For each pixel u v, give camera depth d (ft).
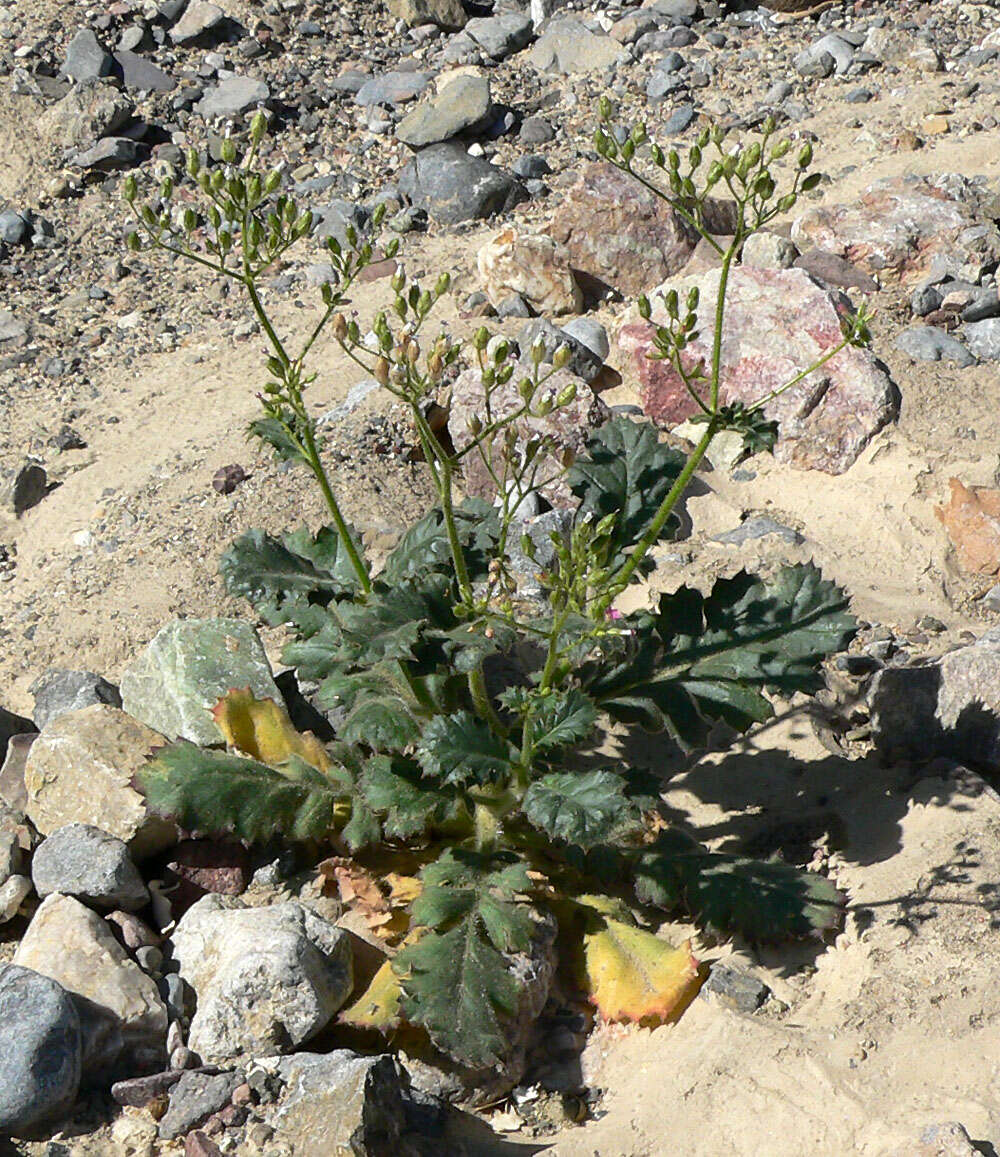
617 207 21.31
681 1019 11.33
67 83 27.63
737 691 12.53
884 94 26.25
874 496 17.48
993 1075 10.24
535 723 11.66
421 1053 11.06
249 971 10.96
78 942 11.48
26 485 18.97
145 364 21.83
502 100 27.48
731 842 12.97
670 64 27.66
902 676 13.60
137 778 11.98
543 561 16.22
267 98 27.32
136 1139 10.50
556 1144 10.56
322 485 11.98
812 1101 10.37
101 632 16.47
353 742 12.51
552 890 12.18
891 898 11.81
